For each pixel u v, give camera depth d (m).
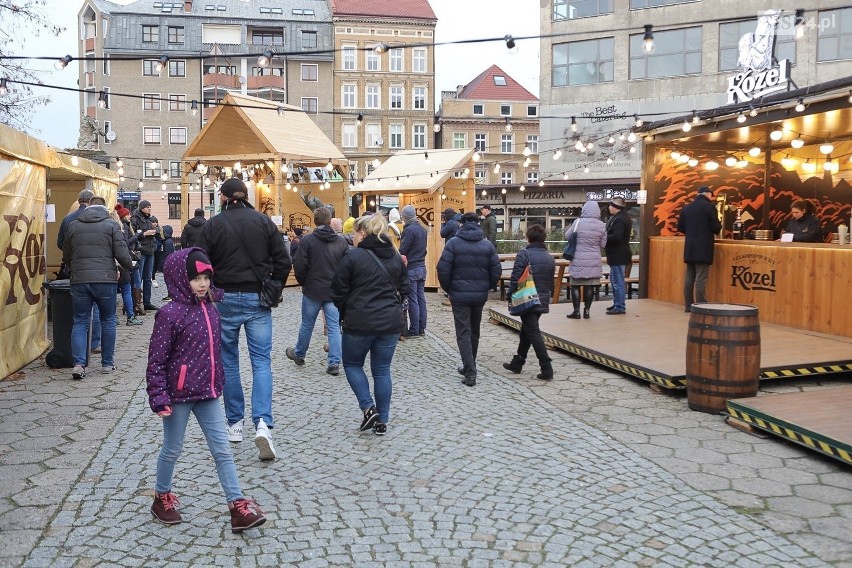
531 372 9.00
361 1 62.59
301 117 21.66
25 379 8.34
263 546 4.21
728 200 14.82
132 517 4.58
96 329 9.91
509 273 16.47
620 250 12.16
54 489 5.01
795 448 6.00
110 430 6.40
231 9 61.00
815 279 10.22
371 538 4.33
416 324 11.55
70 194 14.16
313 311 8.95
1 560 3.97
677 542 4.27
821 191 14.77
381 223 6.33
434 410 7.19
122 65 58.09
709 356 7.01
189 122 58.84
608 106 40.03
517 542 4.29
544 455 5.83
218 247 5.77
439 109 69.88
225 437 4.47
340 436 6.34
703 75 37.84
